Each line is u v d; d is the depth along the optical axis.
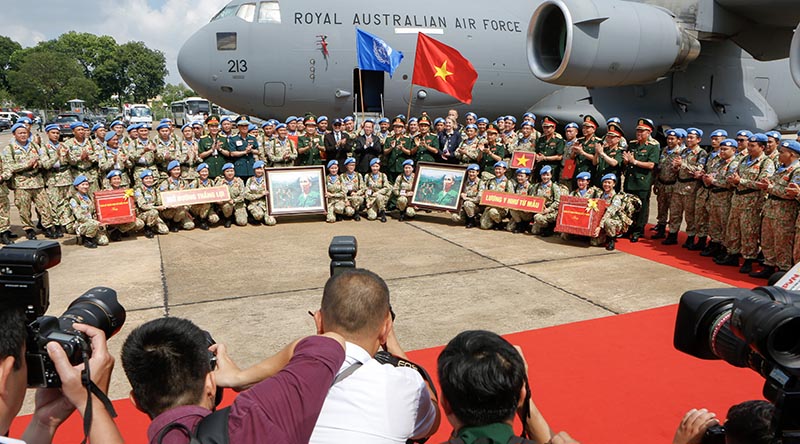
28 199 8.46
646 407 3.60
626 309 5.47
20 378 1.47
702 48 12.41
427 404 1.94
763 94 13.81
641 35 9.95
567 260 7.41
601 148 8.45
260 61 11.56
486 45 12.55
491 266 7.09
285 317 5.34
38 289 1.80
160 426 1.48
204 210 9.25
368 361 1.86
